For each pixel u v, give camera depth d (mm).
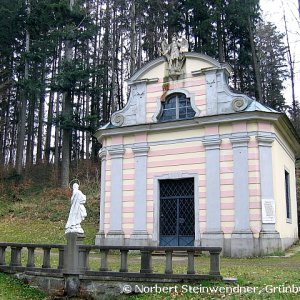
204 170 18734
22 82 33906
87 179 34875
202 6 34344
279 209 18266
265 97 41844
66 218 26766
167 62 20688
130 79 21219
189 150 19219
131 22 35125
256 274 11375
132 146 20422
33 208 29031
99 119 36312
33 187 34594
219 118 18547
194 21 35062
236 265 13953
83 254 11586
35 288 12172
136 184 20000
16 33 37906
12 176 35438
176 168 19359
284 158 20750
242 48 37312
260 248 16938
